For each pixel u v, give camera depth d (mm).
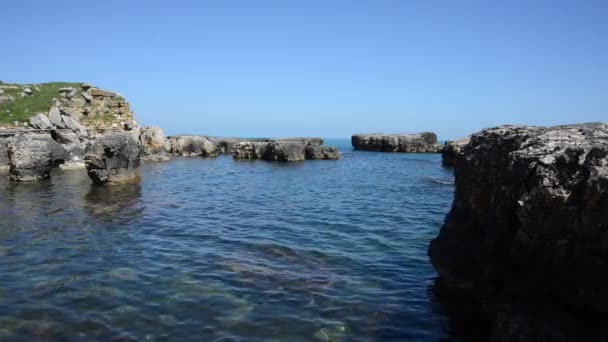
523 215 6680
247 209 21141
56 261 12133
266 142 63375
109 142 28875
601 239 5828
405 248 13977
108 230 16031
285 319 8594
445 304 9391
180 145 67250
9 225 16594
